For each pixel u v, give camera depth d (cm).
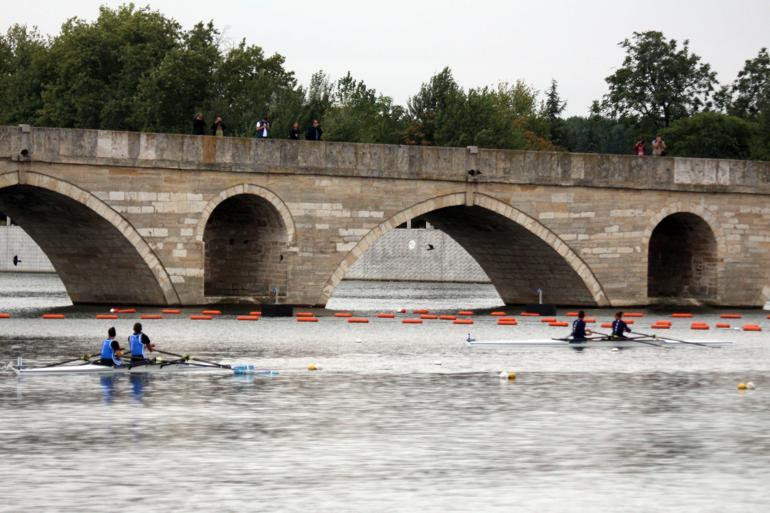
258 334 14675
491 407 10112
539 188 18425
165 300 16788
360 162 17475
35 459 8225
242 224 17950
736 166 19675
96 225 16550
